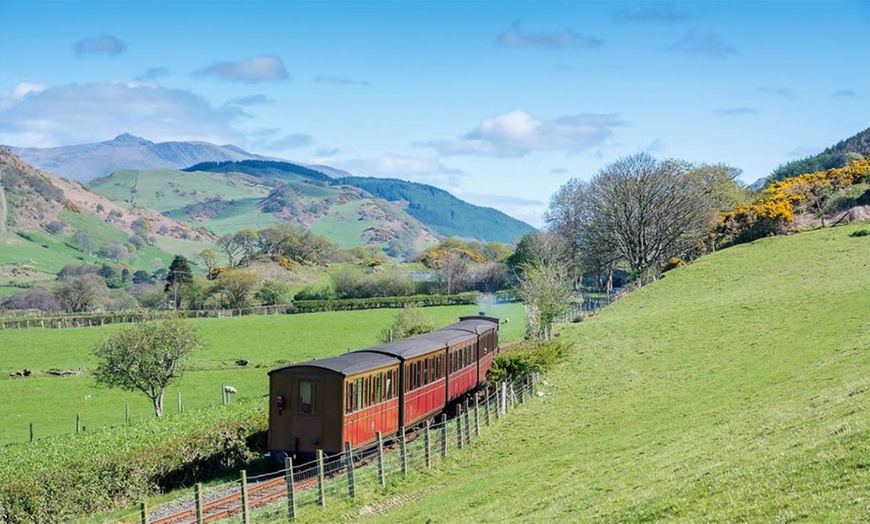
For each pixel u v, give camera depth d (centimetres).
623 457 2678
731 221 9869
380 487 2847
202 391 6512
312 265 18838
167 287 13462
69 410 5919
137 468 2833
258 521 2436
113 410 5903
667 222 9944
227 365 7650
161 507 2639
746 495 1700
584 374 4909
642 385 4306
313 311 12088
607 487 2205
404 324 7338
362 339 9331
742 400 3312
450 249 17825
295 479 2973
